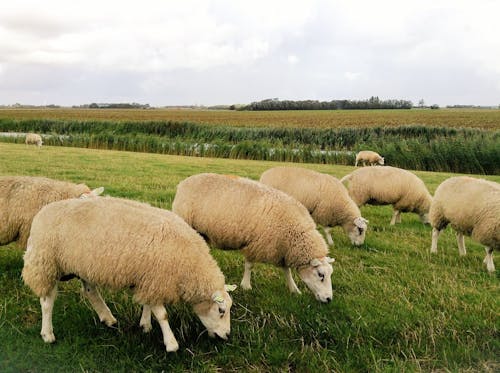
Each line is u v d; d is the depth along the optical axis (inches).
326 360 168.2
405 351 178.7
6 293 207.8
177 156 965.8
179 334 181.6
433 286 241.3
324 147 1252.5
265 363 167.9
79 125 1626.5
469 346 182.2
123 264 158.9
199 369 161.3
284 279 249.1
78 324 184.4
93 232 160.2
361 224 316.2
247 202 227.3
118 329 180.7
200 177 248.4
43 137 1238.3
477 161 882.1
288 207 229.6
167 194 439.8
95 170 603.2
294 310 207.5
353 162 1015.0
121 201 177.0
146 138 1171.9
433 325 197.3
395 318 201.3
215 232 232.2
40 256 162.7
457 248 330.3
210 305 173.6
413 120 2370.8
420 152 944.3
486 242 275.3
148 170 639.8
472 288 242.5
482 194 275.0
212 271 173.6
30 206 218.7
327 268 218.2
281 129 1385.3
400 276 257.3
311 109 4761.3
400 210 411.5
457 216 287.9
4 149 869.2
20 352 162.4
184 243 169.2
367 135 1286.9
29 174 517.0
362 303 217.5
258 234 224.5
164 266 162.1
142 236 162.2
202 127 1524.4
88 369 157.2
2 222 214.2
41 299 169.0
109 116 3083.2
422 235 368.2
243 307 206.5
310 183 323.9
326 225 332.5
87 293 183.0
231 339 179.8
